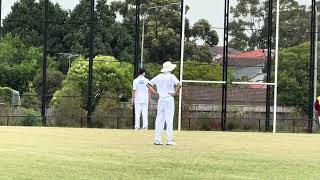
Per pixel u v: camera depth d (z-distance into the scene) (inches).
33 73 1812.3
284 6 1862.7
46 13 1154.7
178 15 1814.7
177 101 1187.3
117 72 1540.4
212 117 1182.9
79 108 1210.0
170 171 395.9
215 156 503.5
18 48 1877.5
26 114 1188.5
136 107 919.7
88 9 2009.1
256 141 713.0
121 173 381.7
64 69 1937.7
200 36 1729.8
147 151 534.3
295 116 1353.3
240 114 1247.5
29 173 373.1
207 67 1460.4
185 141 679.1
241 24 1732.3
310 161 481.4
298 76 1581.0
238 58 1642.5
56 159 452.8
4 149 523.8
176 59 1792.6
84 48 1971.0
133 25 1956.2
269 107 1186.0
